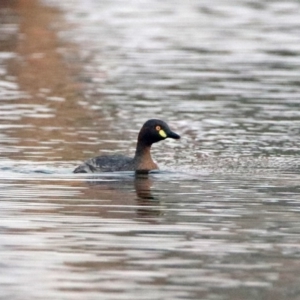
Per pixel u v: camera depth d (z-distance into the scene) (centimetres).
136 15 4288
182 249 1316
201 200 1588
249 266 1252
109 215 1487
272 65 3073
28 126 2178
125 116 2314
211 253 1299
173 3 4753
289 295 1151
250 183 1714
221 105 2456
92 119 2275
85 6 4562
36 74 2886
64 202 1559
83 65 3045
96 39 3578
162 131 1808
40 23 3950
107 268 1236
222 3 4762
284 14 4378
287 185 1697
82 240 1349
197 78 2834
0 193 1611
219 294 1153
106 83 2748
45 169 1798
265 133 2147
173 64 3072
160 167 1842
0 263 1248
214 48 3406
